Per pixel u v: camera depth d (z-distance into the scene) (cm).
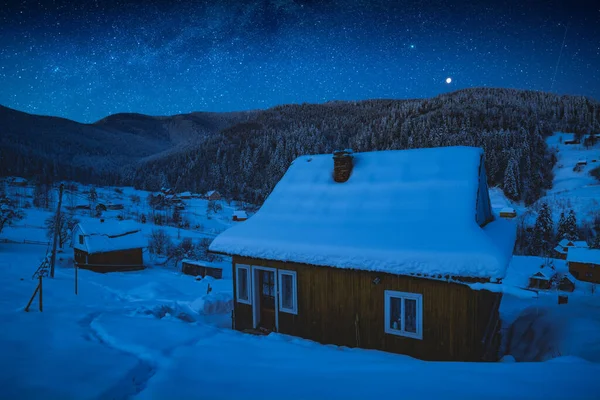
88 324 793
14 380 453
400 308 835
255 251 980
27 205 8106
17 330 688
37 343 611
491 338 865
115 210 9606
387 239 842
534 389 419
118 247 3934
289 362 547
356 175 1102
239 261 1082
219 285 3080
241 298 1088
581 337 740
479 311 756
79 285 2031
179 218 8712
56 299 1426
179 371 491
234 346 634
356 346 875
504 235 1008
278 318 998
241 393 419
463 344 755
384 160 1105
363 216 955
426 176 989
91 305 1197
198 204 13025
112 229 4084
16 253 3675
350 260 835
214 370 498
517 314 1120
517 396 397
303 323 955
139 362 533
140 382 471
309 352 614
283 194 1166
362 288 870
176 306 1349
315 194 1110
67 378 463
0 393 417
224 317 1255
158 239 5538
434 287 785
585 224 8031
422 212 890
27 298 1373
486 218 1134
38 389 430
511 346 930
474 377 469
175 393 418
